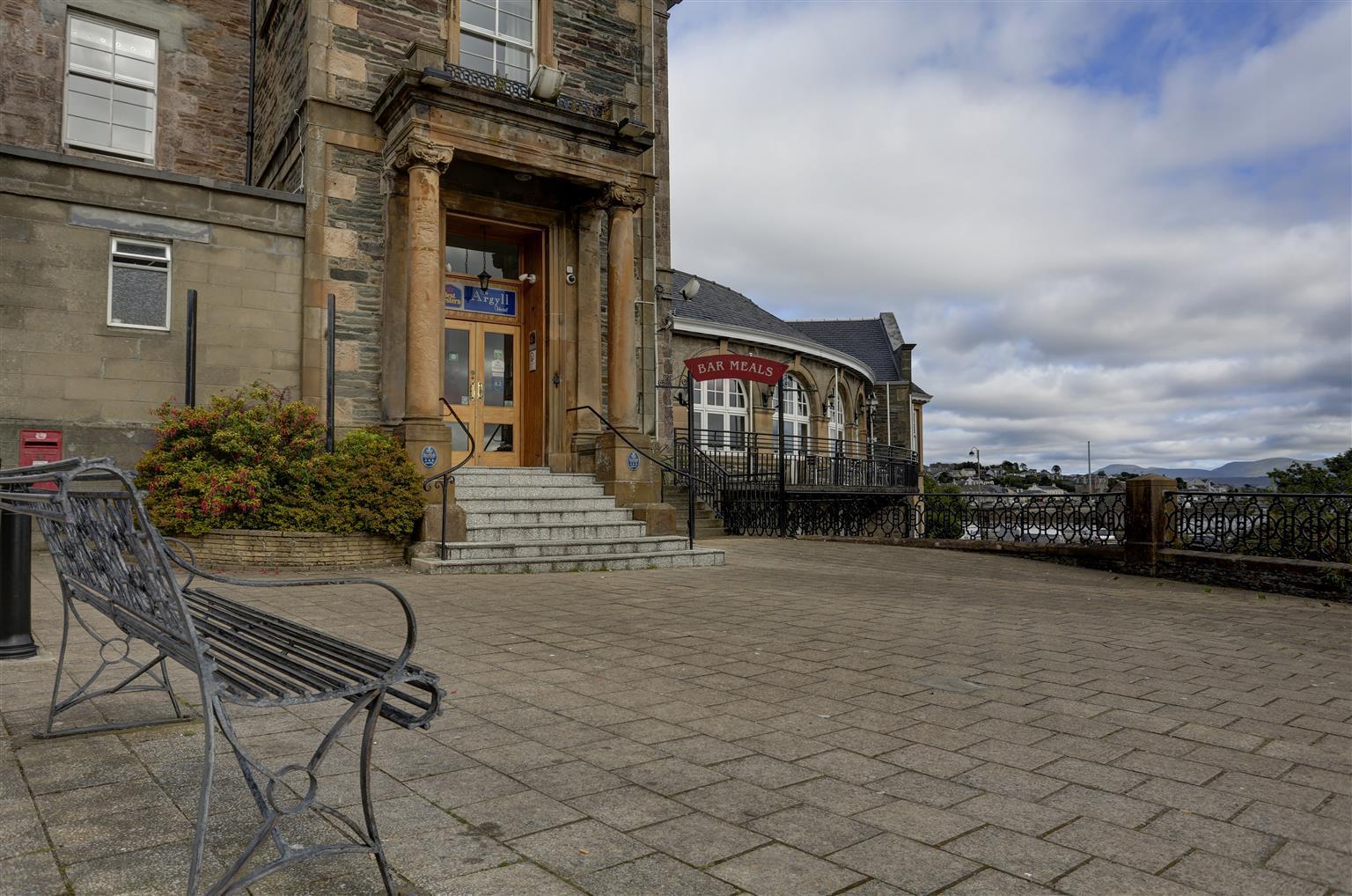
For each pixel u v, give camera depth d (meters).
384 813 2.94
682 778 3.35
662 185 18.44
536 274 14.10
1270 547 10.55
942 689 4.82
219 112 15.66
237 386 11.48
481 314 13.93
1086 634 6.64
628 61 15.38
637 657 5.57
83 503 2.79
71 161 10.55
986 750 3.74
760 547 14.12
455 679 4.89
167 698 4.31
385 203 12.38
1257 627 7.21
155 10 15.13
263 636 3.06
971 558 13.04
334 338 11.70
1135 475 12.45
